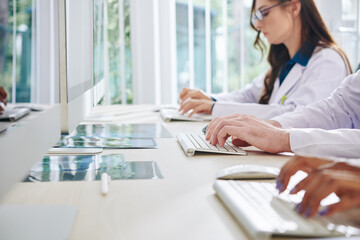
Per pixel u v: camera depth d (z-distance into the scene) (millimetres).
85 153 938
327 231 446
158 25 3021
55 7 852
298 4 1642
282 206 526
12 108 492
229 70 3211
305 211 490
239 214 489
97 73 1522
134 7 2945
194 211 534
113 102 2945
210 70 3164
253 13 1772
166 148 1013
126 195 606
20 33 1086
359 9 2445
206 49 3148
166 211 534
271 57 1817
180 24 3082
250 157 908
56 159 868
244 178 693
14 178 435
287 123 1093
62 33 689
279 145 902
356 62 2404
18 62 724
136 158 889
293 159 586
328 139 872
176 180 698
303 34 1640
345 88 1123
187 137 1097
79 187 650
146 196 602
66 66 690
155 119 1683
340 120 1121
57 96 684
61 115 693
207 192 625
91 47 1110
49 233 443
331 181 482
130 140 1120
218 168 795
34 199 584
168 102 3066
